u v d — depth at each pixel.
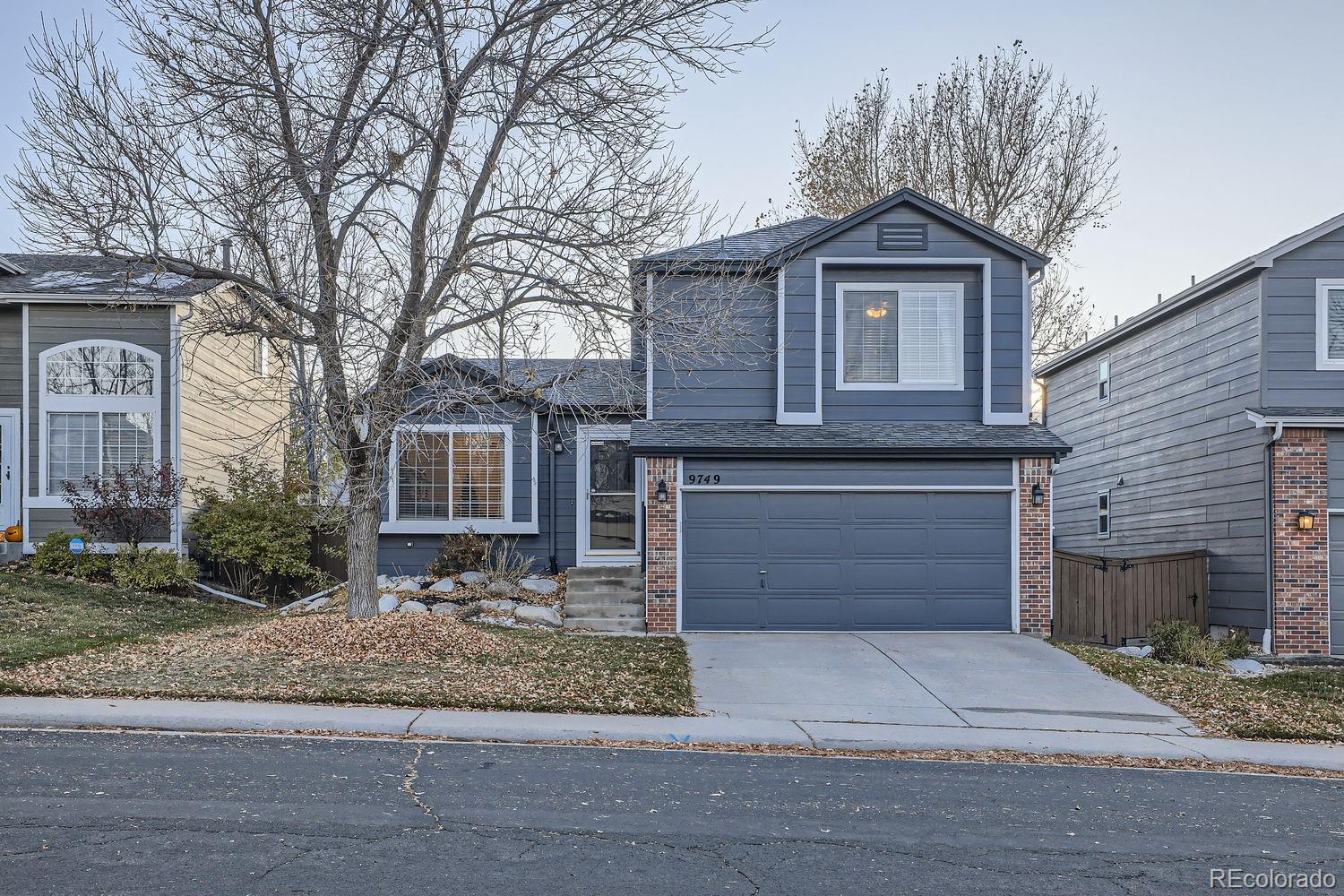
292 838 6.43
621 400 17.69
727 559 16.56
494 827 6.80
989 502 16.70
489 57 12.75
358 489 13.11
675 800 7.65
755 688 12.34
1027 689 12.59
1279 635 16.25
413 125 12.62
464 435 20.36
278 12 12.70
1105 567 18.12
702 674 13.05
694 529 16.56
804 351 17.25
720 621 16.48
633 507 20.45
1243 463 17.31
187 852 6.11
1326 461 16.41
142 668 11.80
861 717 11.05
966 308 17.53
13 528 18.92
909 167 29.55
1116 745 10.19
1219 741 10.48
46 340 19.41
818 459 16.56
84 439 19.44
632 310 13.14
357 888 5.62
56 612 15.08
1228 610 17.62
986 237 17.17
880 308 17.52
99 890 5.48
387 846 6.34
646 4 12.92
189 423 19.86
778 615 16.53
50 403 19.34
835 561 16.59
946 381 17.47
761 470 16.58
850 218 17.14
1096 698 12.23
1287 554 16.31
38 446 19.33
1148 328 21.22
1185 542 19.41
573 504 20.53
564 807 7.34
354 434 13.12
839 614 16.56
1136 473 21.70
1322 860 6.66
